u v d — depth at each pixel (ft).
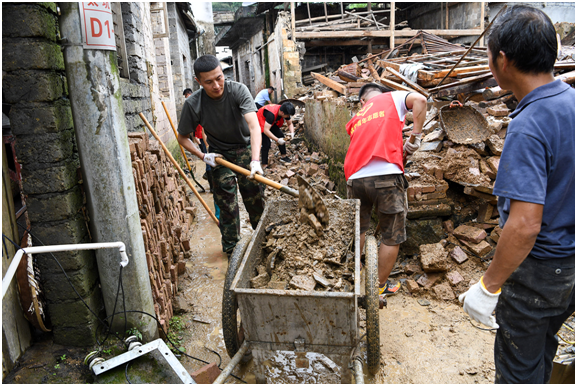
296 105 34.04
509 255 4.81
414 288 11.05
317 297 6.14
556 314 5.27
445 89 14.53
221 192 11.81
